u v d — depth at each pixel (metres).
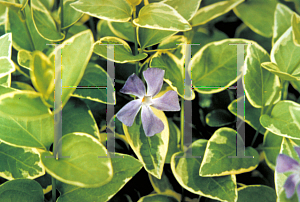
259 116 0.42
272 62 0.41
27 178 0.41
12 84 0.42
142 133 0.41
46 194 0.42
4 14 0.42
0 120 0.39
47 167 0.38
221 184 0.41
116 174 0.41
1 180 0.42
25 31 0.43
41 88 0.39
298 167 0.41
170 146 0.42
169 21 0.39
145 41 0.40
